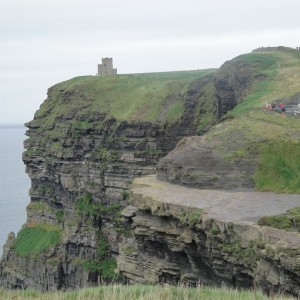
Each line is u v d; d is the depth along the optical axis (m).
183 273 48.25
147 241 51.81
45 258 107.50
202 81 111.75
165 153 105.19
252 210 44.16
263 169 53.22
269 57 97.25
